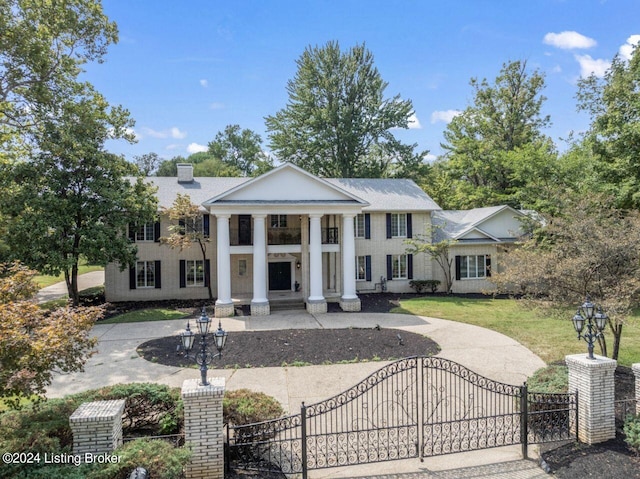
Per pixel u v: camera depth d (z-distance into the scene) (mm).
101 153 21016
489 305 23547
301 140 41469
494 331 17641
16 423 6996
